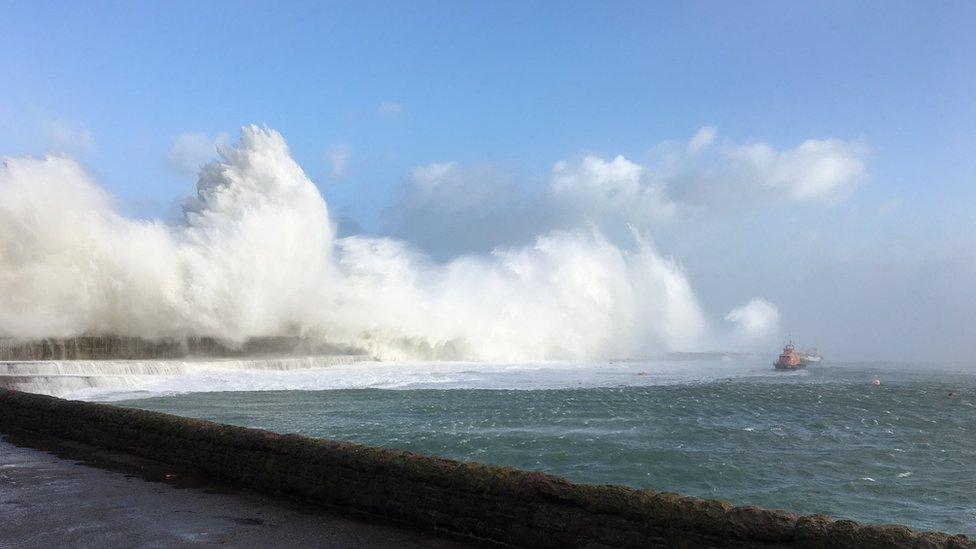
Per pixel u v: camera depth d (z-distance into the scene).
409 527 7.63
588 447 19.94
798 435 24.45
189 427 10.39
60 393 29.03
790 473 17.59
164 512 8.18
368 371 47.16
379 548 6.96
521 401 31.72
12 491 9.14
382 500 7.89
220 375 38.44
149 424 11.08
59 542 7.11
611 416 27.41
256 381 37.12
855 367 84.56
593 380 45.22
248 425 23.44
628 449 19.77
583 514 6.53
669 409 30.64
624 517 6.32
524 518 6.86
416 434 21.88
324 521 7.83
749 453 20.14
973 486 16.62
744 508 5.91
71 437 12.52
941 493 15.88
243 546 7.02
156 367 36.59
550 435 21.91
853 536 5.41
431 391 35.50
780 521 5.68
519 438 21.23
